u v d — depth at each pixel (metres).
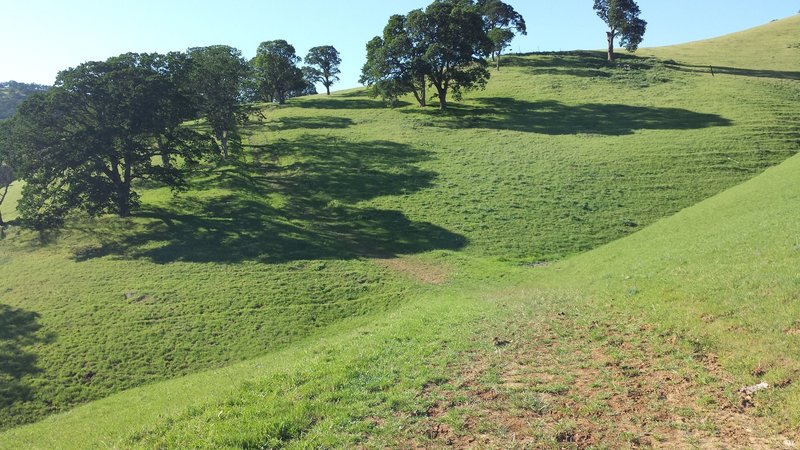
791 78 83.38
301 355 19.98
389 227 46.47
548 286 28.92
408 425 10.73
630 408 10.53
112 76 50.97
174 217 50.91
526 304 21.80
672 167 52.91
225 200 54.66
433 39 82.75
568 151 60.31
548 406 10.98
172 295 35.00
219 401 13.21
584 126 69.69
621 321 15.95
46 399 25.22
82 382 26.58
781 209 25.64
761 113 66.00
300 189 57.25
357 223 47.97
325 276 37.12
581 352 14.02
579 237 41.09
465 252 40.47
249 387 14.12
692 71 93.25
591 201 47.56
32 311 34.06
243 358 27.47
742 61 99.88
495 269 36.19
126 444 12.09
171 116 54.59
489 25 113.06
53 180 50.59
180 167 65.69
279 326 30.47
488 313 20.81
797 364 10.56
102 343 29.83
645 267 22.80
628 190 49.09
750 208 29.97
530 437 9.84
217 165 66.12
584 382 12.03
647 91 82.50
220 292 35.03
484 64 84.62
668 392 10.96
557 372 12.79
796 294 13.59
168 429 12.18
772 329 12.24
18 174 48.41
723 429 9.35
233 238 44.84
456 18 80.81
